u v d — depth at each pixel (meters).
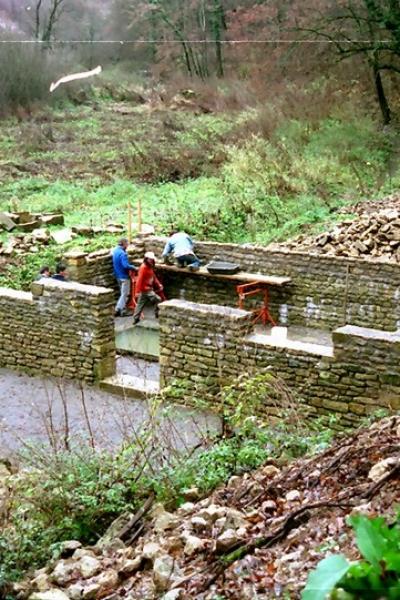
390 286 13.21
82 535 5.77
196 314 9.85
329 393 8.90
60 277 12.80
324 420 8.51
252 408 8.16
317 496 5.13
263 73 31.08
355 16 25.92
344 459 5.52
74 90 34.50
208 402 9.88
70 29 40.94
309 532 4.48
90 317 10.92
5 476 6.88
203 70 38.66
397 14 25.44
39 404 10.38
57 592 4.41
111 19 41.16
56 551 5.23
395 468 4.84
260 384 8.42
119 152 26.06
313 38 27.89
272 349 9.27
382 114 25.92
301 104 26.31
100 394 10.77
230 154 23.02
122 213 18.97
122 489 6.04
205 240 17.31
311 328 14.22
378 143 23.75
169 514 5.46
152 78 39.59
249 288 14.62
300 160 21.50
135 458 6.48
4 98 31.28
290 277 14.28
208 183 21.39
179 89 34.28
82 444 7.09
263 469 6.06
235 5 36.94
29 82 32.00
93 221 18.17
